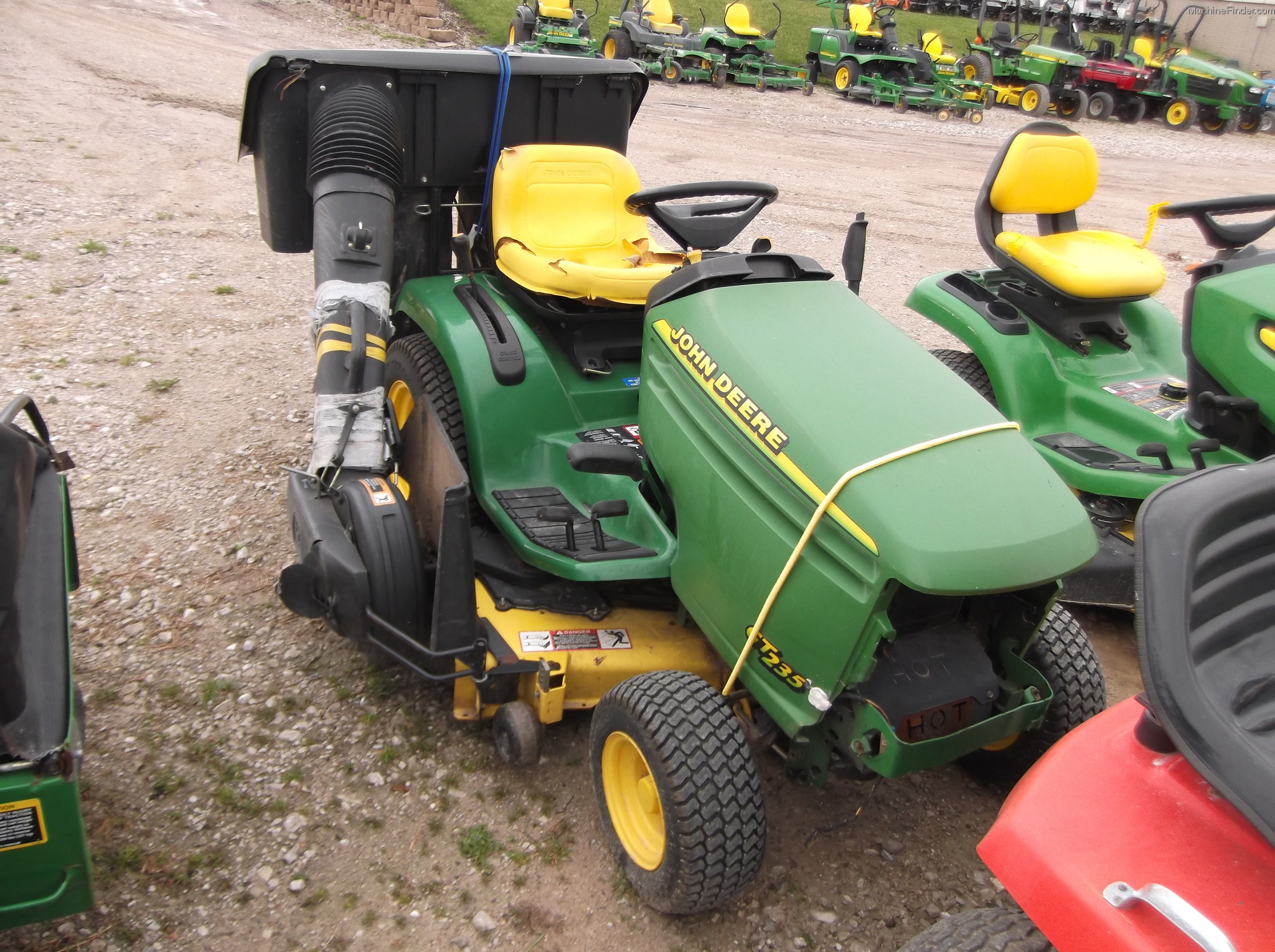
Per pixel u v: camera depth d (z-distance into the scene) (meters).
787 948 2.58
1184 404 4.21
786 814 3.00
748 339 2.64
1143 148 15.77
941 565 2.12
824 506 2.28
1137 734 1.69
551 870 2.73
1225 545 1.62
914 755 2.29
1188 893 1.50
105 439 4.45
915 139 14.27
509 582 3.18
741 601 2.56
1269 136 18.81
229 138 9.54
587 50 16.23
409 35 17.16
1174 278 8.47
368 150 3.56
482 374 3.39
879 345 2.68
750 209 3.28
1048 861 1.58
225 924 2.47
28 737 1.96
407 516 2.96
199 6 16.33
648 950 2.54
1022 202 4.79
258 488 4.23
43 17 13.50
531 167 3.74
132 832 2.67
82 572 3.62
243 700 3.16
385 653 3.11
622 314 3.46
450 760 3.05
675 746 2.40
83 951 2.35
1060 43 19.11
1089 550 2.29
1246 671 1.62
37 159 8.06
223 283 6.35
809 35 18.66
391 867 2.68
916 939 1.85
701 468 2.67
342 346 3.23
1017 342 4.50
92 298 5.83
